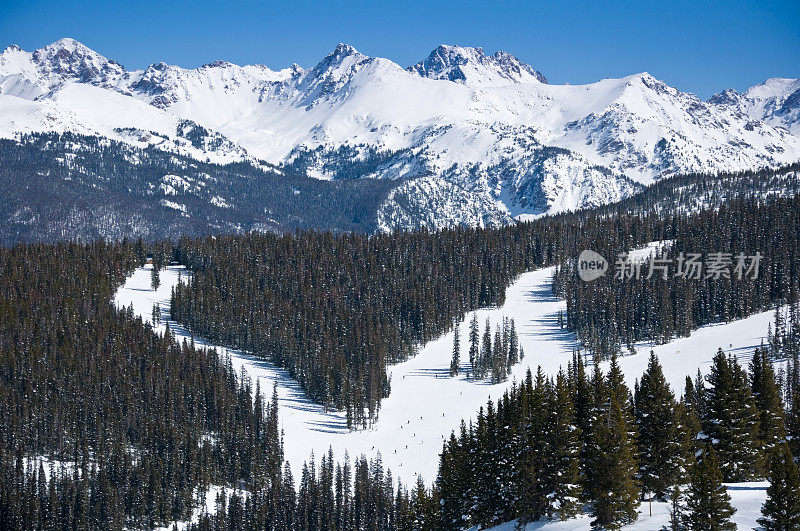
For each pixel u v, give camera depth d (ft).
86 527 583.17
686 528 233.14
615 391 305.53
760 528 227.40
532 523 296.51
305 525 574.97
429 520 375.25
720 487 229.45
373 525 556.92
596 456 270.05
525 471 295.89
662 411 294.05
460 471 362.94
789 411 382.22
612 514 263.08
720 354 314.55
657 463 291.17
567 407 299.58
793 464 223.10
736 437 299.58
